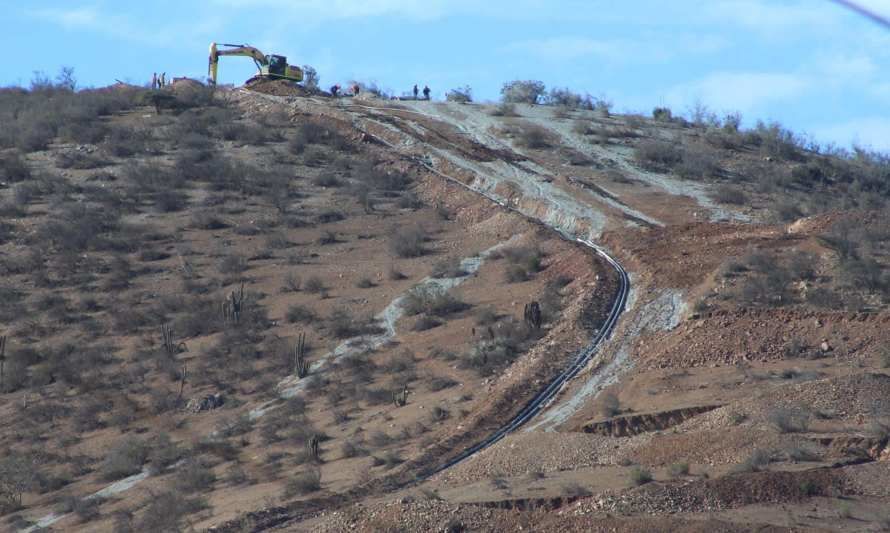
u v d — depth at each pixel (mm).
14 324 106312
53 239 122375
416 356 90312
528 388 75000
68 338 103062
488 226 119375
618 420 63781
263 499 65438
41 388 95125
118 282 112250
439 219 125312
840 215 99562
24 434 87938
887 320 73188
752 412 60250
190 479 73188
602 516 49656
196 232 124562
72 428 88000
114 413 89125
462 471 61906
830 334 73375
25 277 115188
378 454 70375
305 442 77500
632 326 83375
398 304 101938
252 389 90188
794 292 83125
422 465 65062
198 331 101938
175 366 95188
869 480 51062
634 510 50000
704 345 74875
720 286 85438
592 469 57750
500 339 87000
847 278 82875
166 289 111250
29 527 72812
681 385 69125
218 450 79188
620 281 94250
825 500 49812
